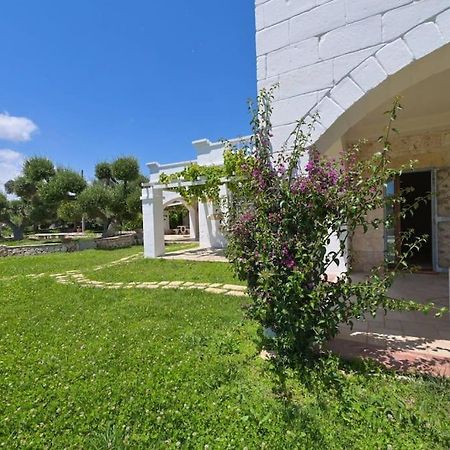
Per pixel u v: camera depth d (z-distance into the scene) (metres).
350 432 1.84
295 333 2.54
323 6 2.82
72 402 2.32
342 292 2.50
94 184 17.45
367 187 2.38
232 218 3.05
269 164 2.85
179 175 10.09
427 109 5.10
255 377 2.56
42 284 6.90
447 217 5.94
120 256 11.91
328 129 2.82
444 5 2.28
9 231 25.81
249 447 1.77
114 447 1.84
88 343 3.49
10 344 3.52
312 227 2.47
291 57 3.01
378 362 2.61
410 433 1.81
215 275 7.21
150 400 2.29
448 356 2.67
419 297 4.55
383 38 2.53
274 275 2.47
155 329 3.84
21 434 2.01
